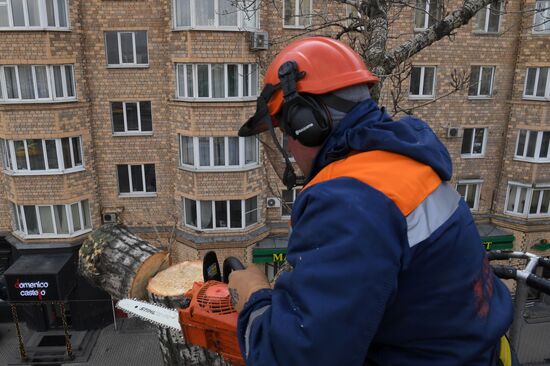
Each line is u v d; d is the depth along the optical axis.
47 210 12.28
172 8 11.09
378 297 0.88
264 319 1.03
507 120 13.45
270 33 11.49
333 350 0.86
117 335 13.13
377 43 3.63
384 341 1.06
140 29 11.61
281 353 0.92
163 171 12.80
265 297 1.20
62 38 11.10
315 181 1.11
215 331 1.72
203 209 12.46
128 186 12.98
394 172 1.02
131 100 12.16
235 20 10.91
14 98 11.22
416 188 1.01
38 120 11.37
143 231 12.98
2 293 13.19
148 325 13.45
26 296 11.59
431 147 1.08
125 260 5.36
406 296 1.00
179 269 4.77
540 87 12.77
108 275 5.44
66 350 12.38
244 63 11.17
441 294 0.99
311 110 1.15
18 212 12.27
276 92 1.28
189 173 12.16
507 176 13.73
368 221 0.92
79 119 11.88
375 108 1.19
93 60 11.78
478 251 1.10
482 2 3.82
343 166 1.07
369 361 1.09
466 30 12.42
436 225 1.00
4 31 10.66
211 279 2.13
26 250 12.27
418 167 1.04
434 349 1.02
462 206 1.13
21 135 11.41
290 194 13.08
